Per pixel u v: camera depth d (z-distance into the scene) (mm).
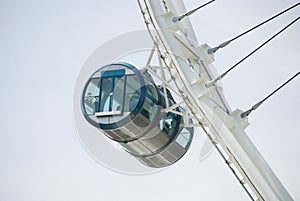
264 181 26500
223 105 26656
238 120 26750
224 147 26594
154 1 26125
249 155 26312
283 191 26656
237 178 27188
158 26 25641
